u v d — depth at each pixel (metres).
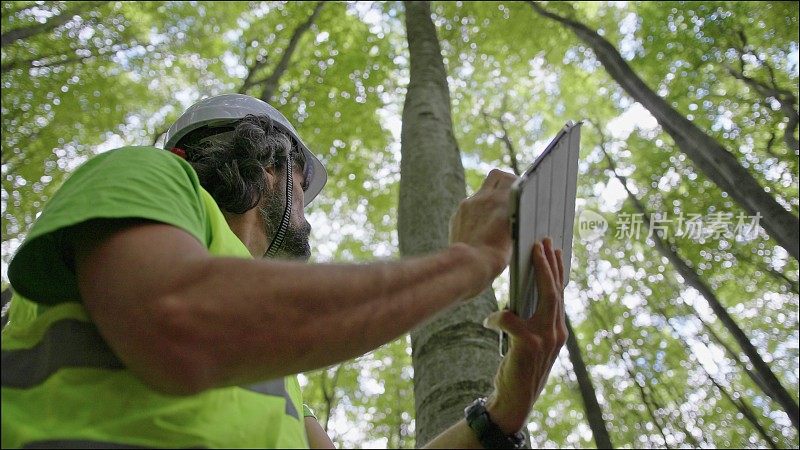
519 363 0.99
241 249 0.93
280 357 0.67
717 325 13.02
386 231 11.95
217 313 0.65
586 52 12.80
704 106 11.92
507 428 1.09
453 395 2.36
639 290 12.84
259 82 10.02
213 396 0.76
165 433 0.71
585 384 8.27
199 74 11.41
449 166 3.89
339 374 12.82
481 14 12.09
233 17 11.26
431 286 0.76
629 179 12.47
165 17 11.04
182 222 0.76
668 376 12.91
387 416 13.07
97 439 0.69
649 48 11.28
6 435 0.70
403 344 12.62
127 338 0.65
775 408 12.52
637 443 12.65
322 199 11.44
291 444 0.82
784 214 6.70
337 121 10.86
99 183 0.78
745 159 11.62
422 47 5.70
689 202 11.61
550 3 11.97
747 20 11.06
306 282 0.69
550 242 0.92
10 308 1.02
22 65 9.90
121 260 0.69
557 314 0.97
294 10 11.21
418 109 4.53
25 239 0.76
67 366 0.73
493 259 0.84
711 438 12.42
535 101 13.76
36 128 10.35
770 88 10.80
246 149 1.26
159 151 0.89
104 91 10.70
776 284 11.84
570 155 0.99
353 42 11.47
